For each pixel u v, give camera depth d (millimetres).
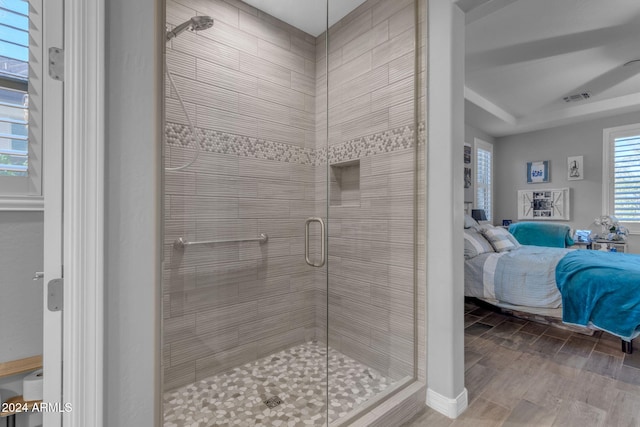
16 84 1337
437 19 1723
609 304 2385
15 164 1322
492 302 3111
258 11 2135
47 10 781
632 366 2234
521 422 1629
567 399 1834
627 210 4438
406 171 1883
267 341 2104
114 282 803
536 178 5258
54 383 790
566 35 2746
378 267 2023
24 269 1332
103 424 785
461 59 1717
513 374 2135
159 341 893
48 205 783
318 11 2234
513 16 2477
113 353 802
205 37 1851
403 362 1886
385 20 1995
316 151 2449
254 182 2102
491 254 3291
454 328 1667
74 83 753
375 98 2062
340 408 1659
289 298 2256
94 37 766
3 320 1290
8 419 1234
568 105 4480
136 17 843
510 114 4852
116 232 807
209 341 1763
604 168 4629
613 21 2537
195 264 1732
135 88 839
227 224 1926
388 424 1559
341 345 2211
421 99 1814
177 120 1703
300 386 1879
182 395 1564
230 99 1974
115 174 805
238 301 1960
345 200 2240
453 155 1666
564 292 2631
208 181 1841
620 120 4496
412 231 1847
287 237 2277
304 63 2402
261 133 2150
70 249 757
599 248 4348
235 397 1778
